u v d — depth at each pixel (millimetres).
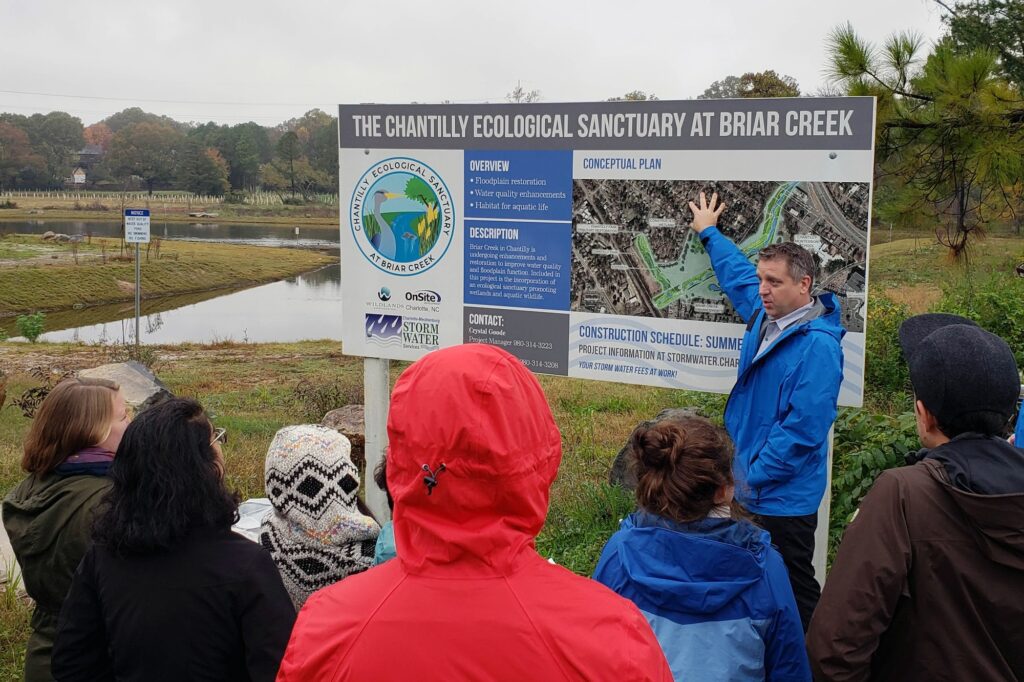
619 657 1478
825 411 3420
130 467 2094
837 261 4062
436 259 5137
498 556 1512
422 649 1475
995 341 2078
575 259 4727
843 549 2092
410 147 5098
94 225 120750
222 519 2170
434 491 1483
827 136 4023
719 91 75812
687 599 2076
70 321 49750
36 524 2625
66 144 188500
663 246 4465
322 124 198250
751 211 4215
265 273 80000
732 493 2174
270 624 2102
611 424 9945
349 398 12305
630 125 4453
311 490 2684
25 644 4230
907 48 6691
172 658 2061
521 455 1483
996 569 1943
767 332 3719
